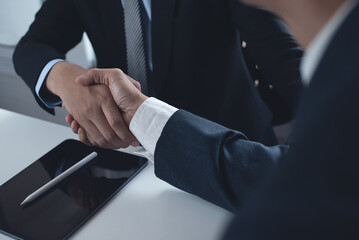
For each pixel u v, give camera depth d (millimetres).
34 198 582
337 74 200
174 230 524
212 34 890
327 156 196
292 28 292
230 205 525
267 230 211
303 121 216
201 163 535
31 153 729
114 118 674
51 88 813
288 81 783
